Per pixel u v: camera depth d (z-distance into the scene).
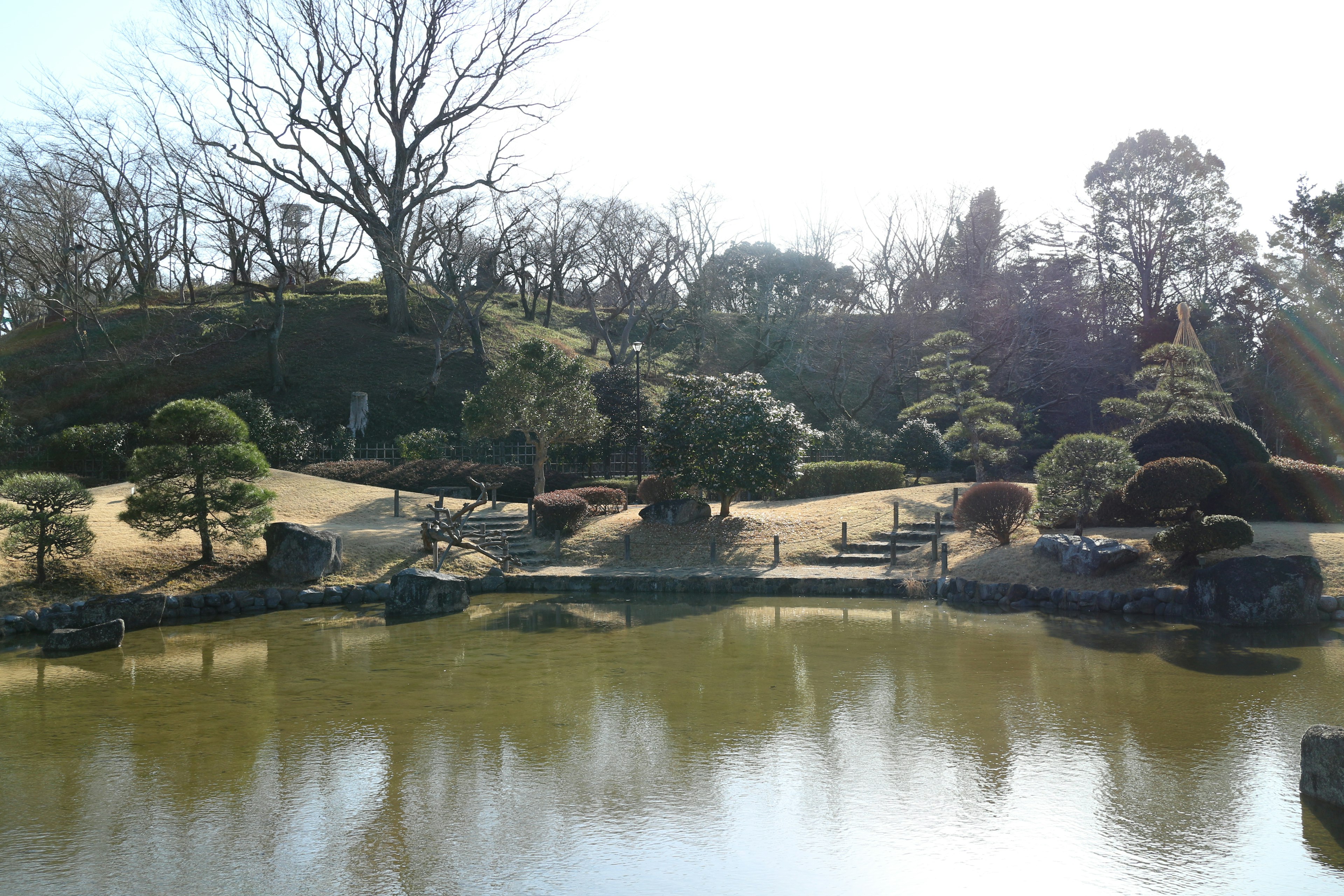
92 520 22.80
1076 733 9.09
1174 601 16.44
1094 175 59.44
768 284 70.44
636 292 65.50
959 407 32.47
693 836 6.65
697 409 26.25
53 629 16.23
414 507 29.47
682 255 66.00
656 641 14.77
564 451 38.97
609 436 38.59
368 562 21.84
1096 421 52.69
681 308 68.56
